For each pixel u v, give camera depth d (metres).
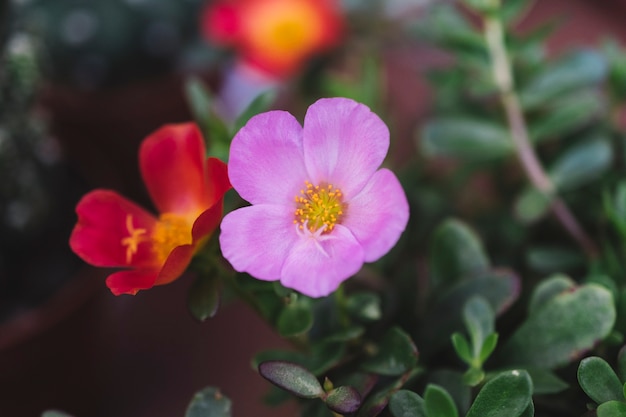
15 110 0.28
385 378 0.23
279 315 0.22
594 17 0.46
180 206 0.23
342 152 0.21
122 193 0.32
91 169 0.32
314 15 0.38
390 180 0.20
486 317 0.22
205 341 0.38
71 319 0.30
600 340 0.22
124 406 0.36
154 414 0.35
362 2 0.41
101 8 0.35
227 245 0.20
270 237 0.21
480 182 0.36
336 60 0.41
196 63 0.38
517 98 0.28
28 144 0.29
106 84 0.37
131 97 0.37
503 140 0.28
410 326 0.25
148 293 0.39
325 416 0.22
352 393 0.20
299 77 0.39
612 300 0.22
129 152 0.39
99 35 0.35
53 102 0.37
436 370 0.23
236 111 0.43
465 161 0.31
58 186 0.32
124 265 0.23
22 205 0.30
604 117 0.29
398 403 0.21
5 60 0.28
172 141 0.23
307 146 0.21
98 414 0.35
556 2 0.47
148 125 0.38
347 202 0.21
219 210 0.21
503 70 0.28
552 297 0.23
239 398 0.36
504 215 0.29
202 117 0.26
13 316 0.30
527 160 0.28
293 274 0.20
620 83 0.28
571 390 0.23
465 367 0.23
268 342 0.37
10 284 0.31
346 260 0.20
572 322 0.22
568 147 0.28
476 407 0.21
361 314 0.23
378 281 0.26
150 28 0.36
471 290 0.24
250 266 0.20
